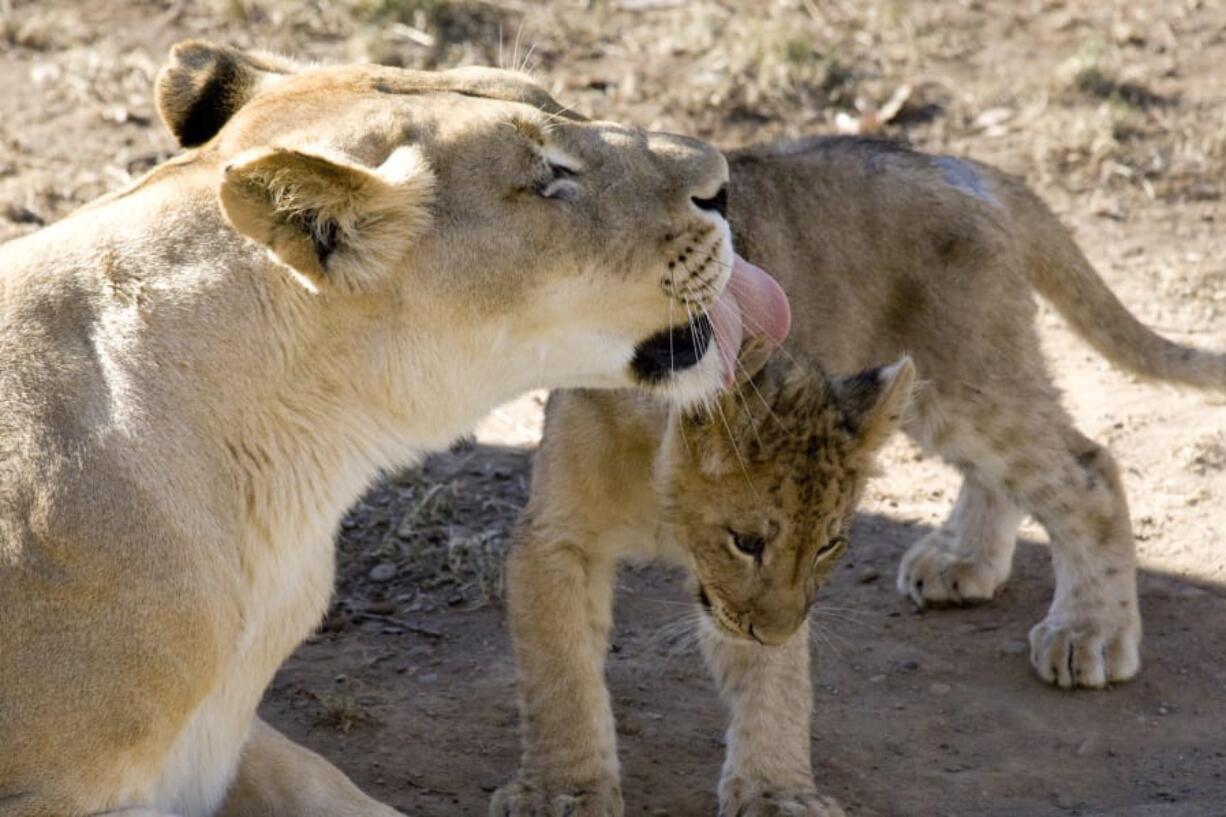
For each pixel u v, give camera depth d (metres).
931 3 18.52
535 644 8.66
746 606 8.52
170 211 6.94
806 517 8.48
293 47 16.59
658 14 17.77
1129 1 18.66
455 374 7.11
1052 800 8.77
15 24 16.72
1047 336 13.89
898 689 9.89
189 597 6.70
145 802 6.82
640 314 7.32
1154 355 11.42
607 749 8.66
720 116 16.20
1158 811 8.38
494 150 6.97
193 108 7.56
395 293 6.88
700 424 8.45
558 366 7.34
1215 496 11.76
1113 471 10.42
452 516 11.48
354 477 7.18
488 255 6.93
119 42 16.61
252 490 6.95
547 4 17.69
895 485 12.20
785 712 8.61
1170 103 16.86
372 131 6.91
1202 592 10.75
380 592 10.78
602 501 8.81
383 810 7.74
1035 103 16.70
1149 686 9.91
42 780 6.55
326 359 6.95
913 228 10.70
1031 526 11.92
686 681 9.98
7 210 13.84
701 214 7.34
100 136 15.12
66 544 6.57
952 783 8.95
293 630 7.38
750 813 8.38
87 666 6.57
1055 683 9.91
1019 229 11.17
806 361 9.24
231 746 7.34
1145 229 15.13
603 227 7.12
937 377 10.60
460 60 16.50
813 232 10.44
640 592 10.88
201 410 6.81
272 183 6.35
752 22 17.34
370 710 9.50
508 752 9.16
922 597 10.73
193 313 6.81
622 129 7.34
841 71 16.92
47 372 6.73
